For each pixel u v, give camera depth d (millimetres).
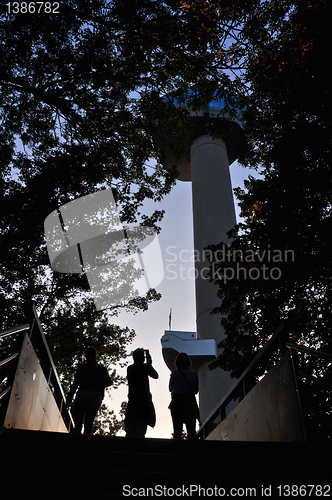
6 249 11586
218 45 10656
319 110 11188
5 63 11055
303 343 12195
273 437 5012
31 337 5363
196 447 4305
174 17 10484
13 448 3533
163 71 11930
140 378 6492
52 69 11859
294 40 10922
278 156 11977
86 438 4227
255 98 12328
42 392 5723
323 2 10906
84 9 10180
